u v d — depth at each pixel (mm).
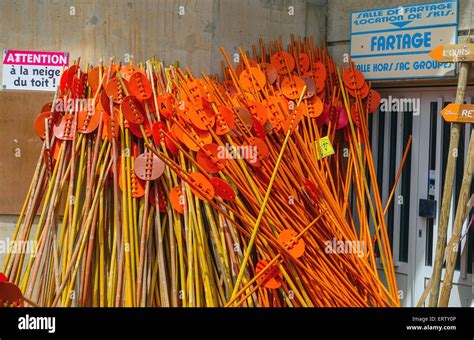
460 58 4176
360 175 4656
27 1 4379
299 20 5125
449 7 4473
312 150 4449
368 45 4863
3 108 4301
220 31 4727
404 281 4848
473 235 4461
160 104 4172
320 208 4223
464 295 4500
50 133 4148
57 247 4023
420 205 4758
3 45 4359
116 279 3920
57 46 4430
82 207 4035
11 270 3980
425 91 4777
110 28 4508
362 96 4793
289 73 4676
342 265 4227
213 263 4066
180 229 4016
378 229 4594
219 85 4508
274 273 3947
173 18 4621
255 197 4035
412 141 4828
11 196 4301
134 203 4016
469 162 4156
